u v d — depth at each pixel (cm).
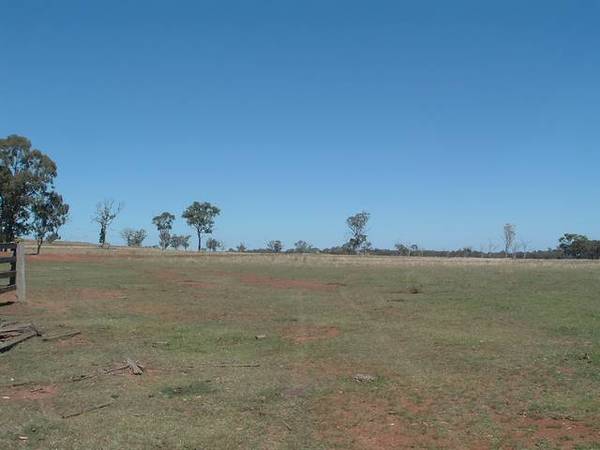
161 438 680
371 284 2945
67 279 2877
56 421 734
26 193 7412
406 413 785
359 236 12675
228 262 5388
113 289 2441
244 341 1316
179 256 6956
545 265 5309
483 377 977
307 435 700
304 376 986
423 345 1263
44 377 951
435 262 6100
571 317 1684
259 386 916
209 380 952
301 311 1848
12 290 1856
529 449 655
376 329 1487
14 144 7381
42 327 1405
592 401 833
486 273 3897
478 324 1570
